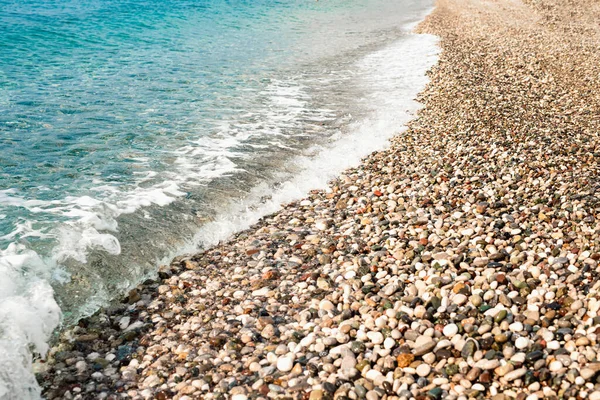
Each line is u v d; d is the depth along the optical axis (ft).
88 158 36.55
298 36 94.17
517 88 57.31
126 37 84.28
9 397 17.31
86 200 30.45
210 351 19.48
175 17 107.04
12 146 37.86
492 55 75.51
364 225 28.76
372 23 114.62
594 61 68.80
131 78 58.95
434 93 56.44
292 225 29.55
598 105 50.03
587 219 26.21
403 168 36.86
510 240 25.08
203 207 30.81
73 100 49.65
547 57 72.28
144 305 22.49
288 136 42.83
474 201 30.35
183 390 17.47
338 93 56.59
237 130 43.55
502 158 36.68
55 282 23.13
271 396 16.88
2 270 22.47
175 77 60.29
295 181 35.06
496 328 18.39
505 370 16.56
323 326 20.17
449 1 156.35
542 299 20.10
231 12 119.34
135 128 42.86
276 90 56.59
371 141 42.57
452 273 22.62
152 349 19.75
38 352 19.39
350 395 16.43
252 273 24.73
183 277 24.50
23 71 59.98
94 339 20.36
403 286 22.18
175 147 39.29
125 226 28.09
